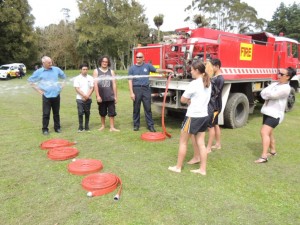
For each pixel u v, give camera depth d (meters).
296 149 5.30
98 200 3.30
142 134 5.91
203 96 3.78
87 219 2.93
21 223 2.87
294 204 3.29
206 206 3.21
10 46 35.59
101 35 28.09
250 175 4.06
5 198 3.35
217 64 4.65
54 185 3.68
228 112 6.68
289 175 4.08
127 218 2.96
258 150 5.20
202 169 4.05
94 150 5.09
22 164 4.39
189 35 6.98
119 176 3.96
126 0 28.34
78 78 6.14
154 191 3.53
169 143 5.54
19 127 6.74
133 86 6.24
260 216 3.03
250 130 6.72
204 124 3.87
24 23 36.16
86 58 43.75
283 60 8.61
